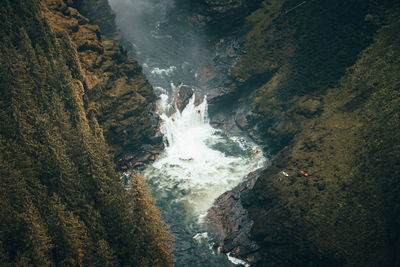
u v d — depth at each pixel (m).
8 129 44.91
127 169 77.94
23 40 55.94
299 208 60.94
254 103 91.06
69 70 65.88
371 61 77.62
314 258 55.91
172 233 64.12
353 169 63.00
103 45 83.75
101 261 44.84
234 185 75.38
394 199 56.91
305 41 90.38
